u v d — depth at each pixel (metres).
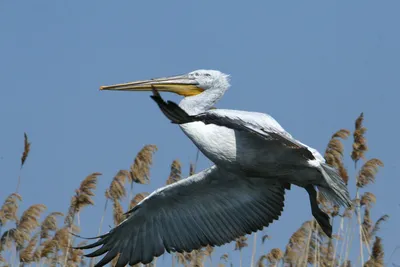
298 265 18.02
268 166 14.35
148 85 15.84
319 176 14.42
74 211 17.84
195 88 15.77
